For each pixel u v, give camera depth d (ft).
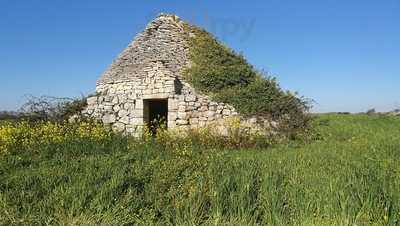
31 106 66.44
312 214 21.79
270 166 33.63
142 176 29.40
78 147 45.14
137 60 73.36
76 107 68.13
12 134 47.80
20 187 26.89
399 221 19.92
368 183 23.98
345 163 34.37
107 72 75.41
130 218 22.18
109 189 25.16
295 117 65.98
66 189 25.48
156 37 75.97
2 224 20.94
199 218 22.16
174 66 71.41
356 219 20.35
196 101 65.36
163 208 23.53
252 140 59.52
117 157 38.09
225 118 65.05
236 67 70.79
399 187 23.20
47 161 37.29
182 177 29.07
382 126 77.36
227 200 23.65
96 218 22.02
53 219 21.93
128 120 67.31
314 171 31.07
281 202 23.15
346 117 89.30
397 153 42.70
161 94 66.18
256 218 22.44
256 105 65.31
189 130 61.98
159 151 43.98
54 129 53.67
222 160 36.09
